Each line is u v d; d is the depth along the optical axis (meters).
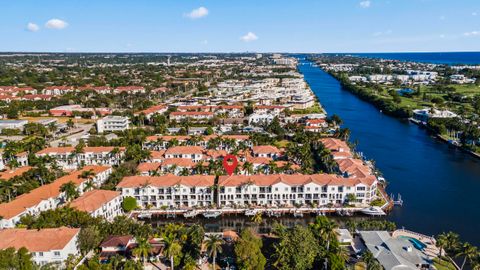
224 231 122.56
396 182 168.25
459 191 158.38
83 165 178.12
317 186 140.38
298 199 141.50
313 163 184.00
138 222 126.44
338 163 168.88
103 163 188.12
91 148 189.88
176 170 164.88
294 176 145.38
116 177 155.38
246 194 140.62
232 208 138.25
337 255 95.12
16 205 125.56
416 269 95.38
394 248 103.62
